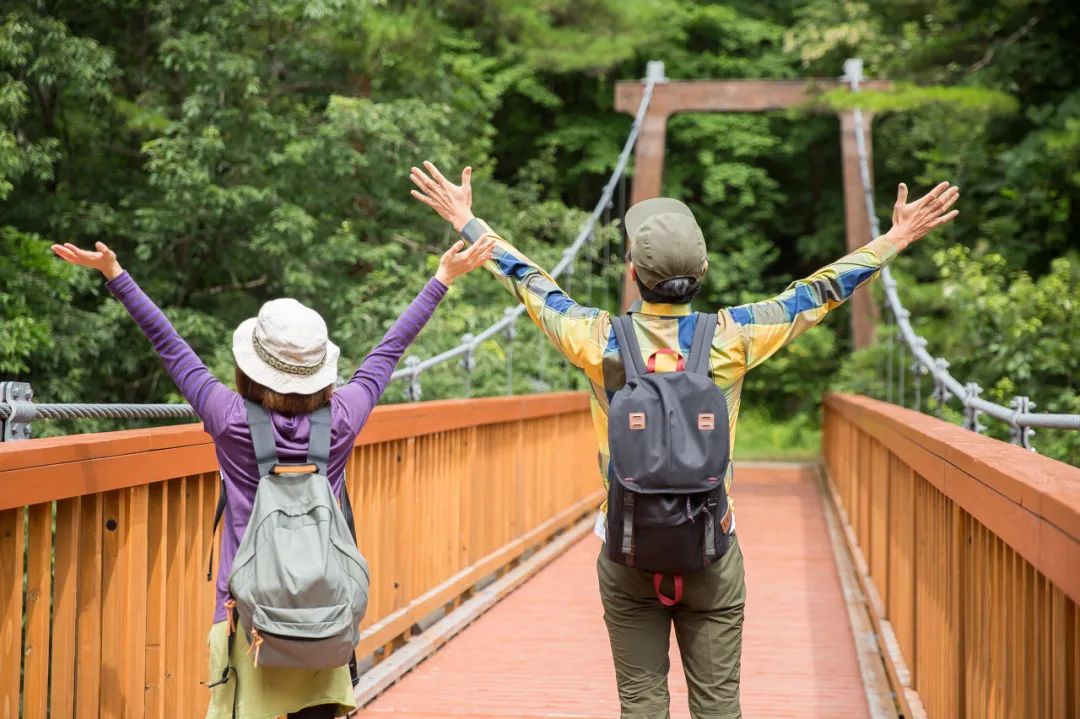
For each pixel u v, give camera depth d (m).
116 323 11.09
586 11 15.43
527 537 6.95
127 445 2.61
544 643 5.20
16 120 10.69
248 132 11.66
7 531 2.24
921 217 2.46
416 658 4.75
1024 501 2.10
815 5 19.48
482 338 6.86
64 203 11.67
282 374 2.21
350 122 11.68
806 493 11.76
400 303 11.92
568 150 20.56
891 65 13.76
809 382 19.50
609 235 15.46
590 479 9.52
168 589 2.97
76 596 2.48
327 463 2.23
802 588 6.67
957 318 10.52
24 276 10.15
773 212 22.16
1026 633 2.20
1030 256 13.23
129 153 12.55
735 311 2.40
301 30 12.09
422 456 4.98
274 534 2.09
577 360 2.43
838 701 4.34
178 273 12.28
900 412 4.89
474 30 16.12
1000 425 9.48
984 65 13.54
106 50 10.90
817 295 2.40
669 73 20.97
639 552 2.26
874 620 5.29
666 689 2.50
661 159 13.97
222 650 2.18
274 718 2.21
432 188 2.63
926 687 3.70
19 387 2.73
